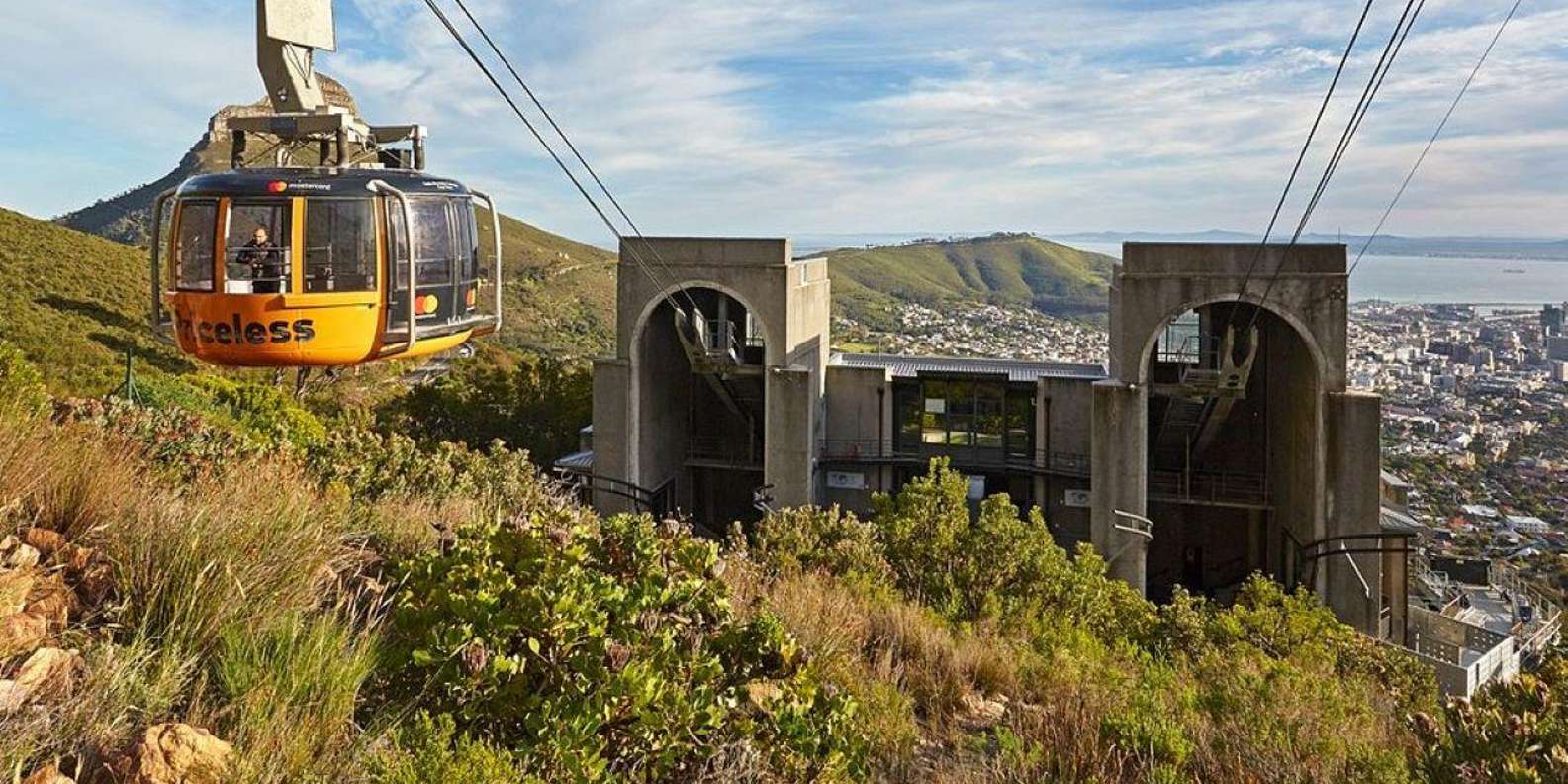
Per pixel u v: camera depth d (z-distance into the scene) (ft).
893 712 26.09
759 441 146.92
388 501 40.19
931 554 52.54
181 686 14.52
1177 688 33.35
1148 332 109.81
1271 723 25.91
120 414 38.83
